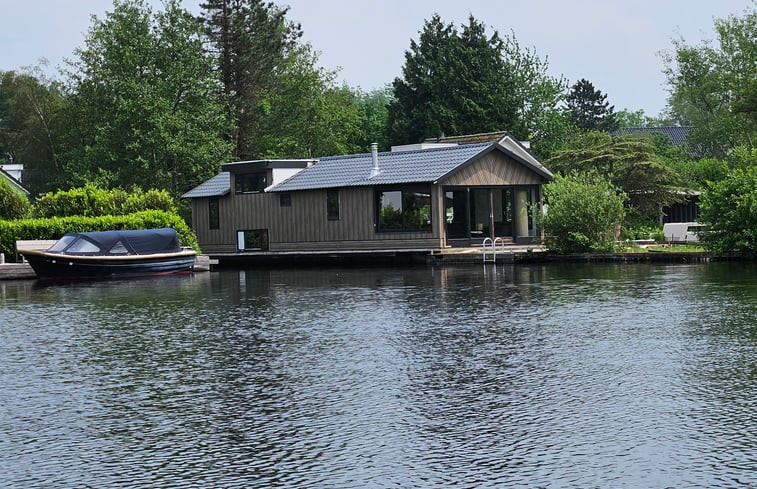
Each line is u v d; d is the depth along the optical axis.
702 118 74.56
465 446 10.90
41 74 86.56
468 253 43.25
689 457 10.28
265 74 71.44
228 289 31.70
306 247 48.75
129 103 59.75
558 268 38.12
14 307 26.69
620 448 10.66
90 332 20.59
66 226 44.00
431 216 43.75
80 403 13.48
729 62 72.56
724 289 26.33
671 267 36.66
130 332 20.39
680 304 22.92
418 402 12.95
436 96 75.12
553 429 11.46
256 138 75.44
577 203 42.50
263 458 10.70
